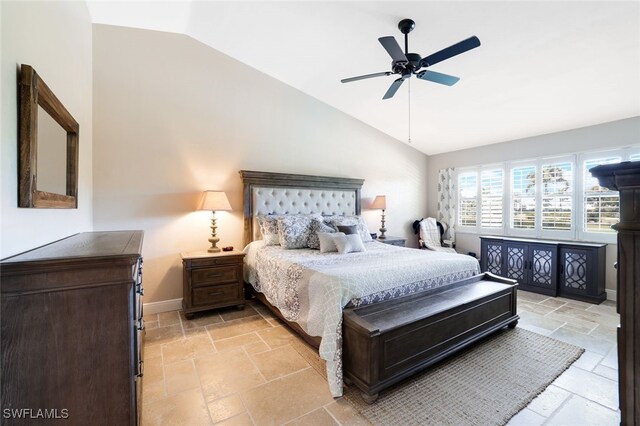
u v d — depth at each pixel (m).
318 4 2.62
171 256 3.43
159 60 3.34
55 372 1.01
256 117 3.99
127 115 3.18
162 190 3.37
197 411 1.75
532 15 2.35
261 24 3.05
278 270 2.84
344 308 2.06
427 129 4.88
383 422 1.66
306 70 3.82
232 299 3.35
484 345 2.55
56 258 1.01
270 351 2.47
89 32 2.85
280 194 4.09
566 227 4.11
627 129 3.58
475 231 5.23
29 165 1.19
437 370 2.17
